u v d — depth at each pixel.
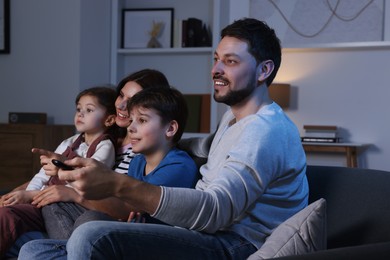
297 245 1.32
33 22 4.15
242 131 1.53
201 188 1.64
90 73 4.20
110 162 2.18
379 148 4.52
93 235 1.28
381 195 1.59
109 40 4.54
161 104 1.84
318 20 4.52
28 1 4.16
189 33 4.47
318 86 4.65
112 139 2.24
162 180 1.77
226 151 1.57
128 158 2.14
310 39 4.54
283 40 4.60
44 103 4.13
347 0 4.45
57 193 1.94
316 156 4.70
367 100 4.54
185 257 1.37
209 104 4.42
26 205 1.96
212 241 1.41
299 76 4.70
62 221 1.89
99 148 2.19
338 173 1.74
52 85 4.11
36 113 3.91
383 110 4.50
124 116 2.17
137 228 1.33
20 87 4.19
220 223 1.35
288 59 4.72
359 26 4.43
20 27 4.18
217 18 4.35
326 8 4.50
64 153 2.28
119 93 2.25
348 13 4.45
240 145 1.43
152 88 1.90
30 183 2.30
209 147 1.99
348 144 4.23
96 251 1.27
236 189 1.36
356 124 4.57
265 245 1.35
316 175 1.78
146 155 1.89
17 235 1.85
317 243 1.33
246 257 1.44
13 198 2.04
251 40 1.55
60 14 4.08
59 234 1.88
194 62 4.61
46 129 3.68
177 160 1.82
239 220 1.47
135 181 1.30
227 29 1.60
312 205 1.36
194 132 4.42
